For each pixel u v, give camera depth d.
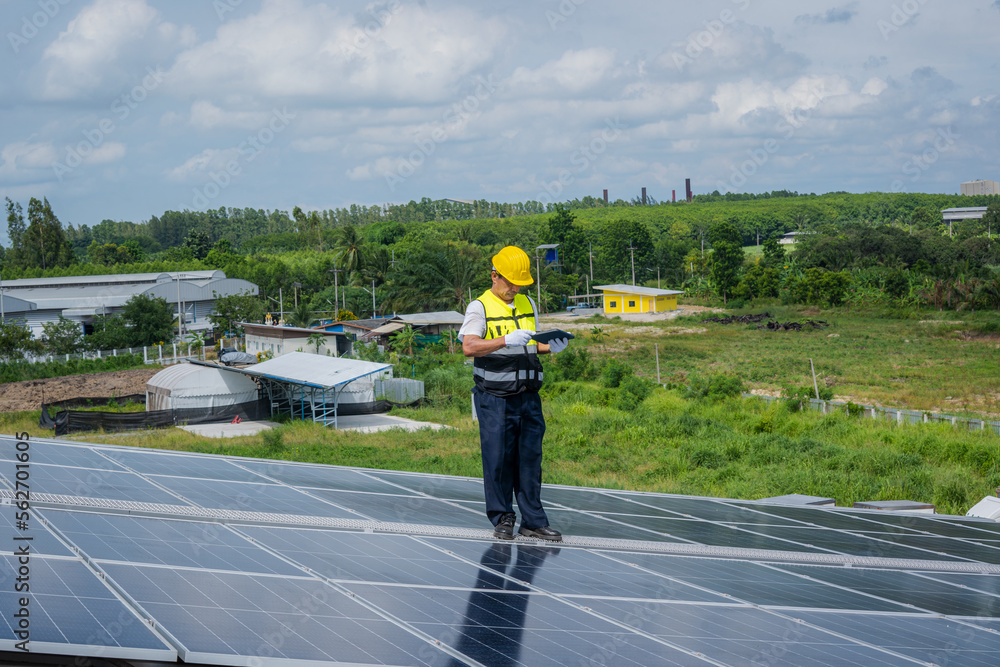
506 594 3.96
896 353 57.50
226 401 36.75
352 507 6.06
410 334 57.31
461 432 32.31
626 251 138.50
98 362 56.72
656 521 6.89
